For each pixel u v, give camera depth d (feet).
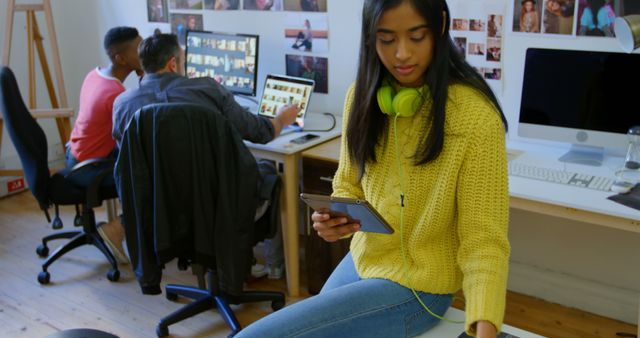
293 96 9.73
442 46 4.02
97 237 10.14
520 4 8.26
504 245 4.07
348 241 8.73
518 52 8.47
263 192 8.25
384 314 4.34
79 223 10.94
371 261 4.73
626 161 7.17
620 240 8.32
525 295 9.31
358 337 4.30
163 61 8.14
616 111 7.29
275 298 8.87
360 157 4.58
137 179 7.36
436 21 3.91
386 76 4.41
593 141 7.53
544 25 8.16
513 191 6.85
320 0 10.05
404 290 4.46
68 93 14.70
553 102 7.67
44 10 12.54
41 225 11.91
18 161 13.58
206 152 7.30
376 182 4.59
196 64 11.01
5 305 9.16
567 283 8.89
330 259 9.01
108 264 10.39
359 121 4.50
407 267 4.52
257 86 11.38
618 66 7.13
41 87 14.08
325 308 4.23
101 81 9.74
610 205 6.41
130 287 9.68
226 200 7.47
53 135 14.42
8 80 8.81
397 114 4.23
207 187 7.43
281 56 10.89
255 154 8.87
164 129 7.10
